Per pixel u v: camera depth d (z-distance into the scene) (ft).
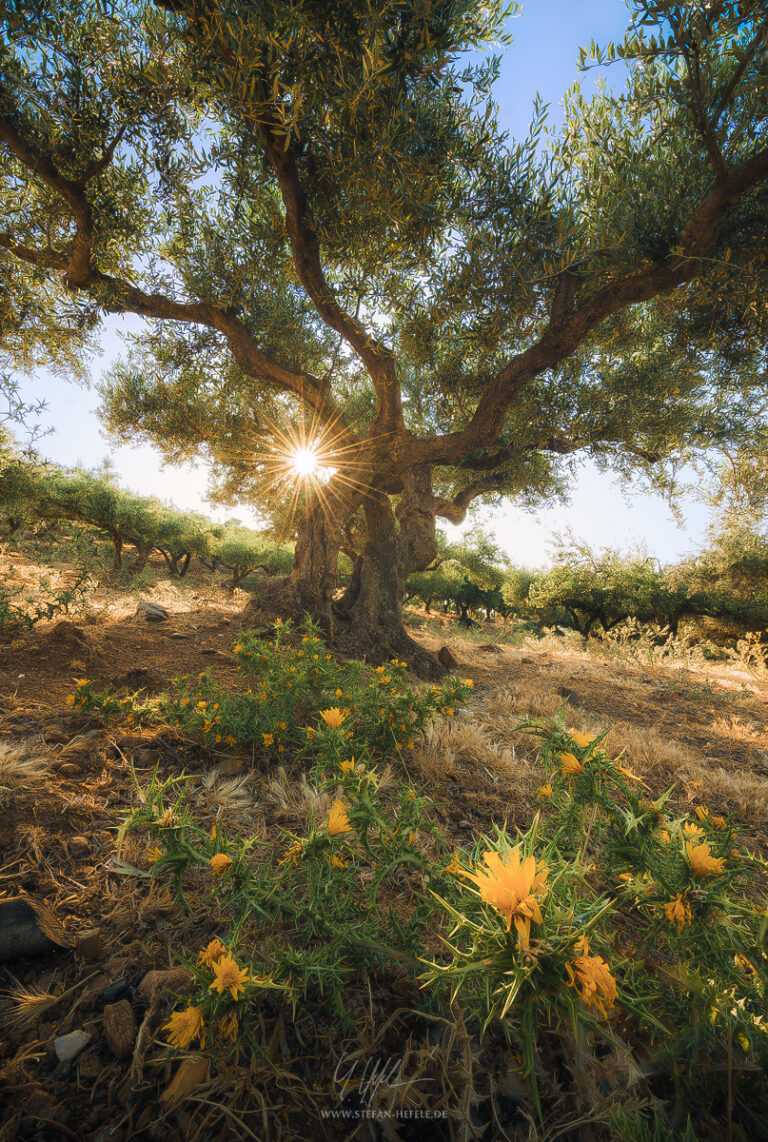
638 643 29.27
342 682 10.19
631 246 12.72
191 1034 3.11
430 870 4.48
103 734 8.84
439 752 9.68
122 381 25.55
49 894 5.23
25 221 17.19
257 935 4.85
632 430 20.71
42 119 13.76
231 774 8.14
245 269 17.43
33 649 12.30
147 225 18.12
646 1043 3.89
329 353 21.50
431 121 12.78
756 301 13.34
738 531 46.24
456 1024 3.82
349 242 14.51
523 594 94.94
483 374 20.31
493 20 13.07
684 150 12.86
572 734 4.43
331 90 11.49
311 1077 3.74
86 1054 3.84
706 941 3.38
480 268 14.46
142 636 15.38
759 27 9.07
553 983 2.73
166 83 14.17
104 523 59.57
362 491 19.98
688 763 10.91
